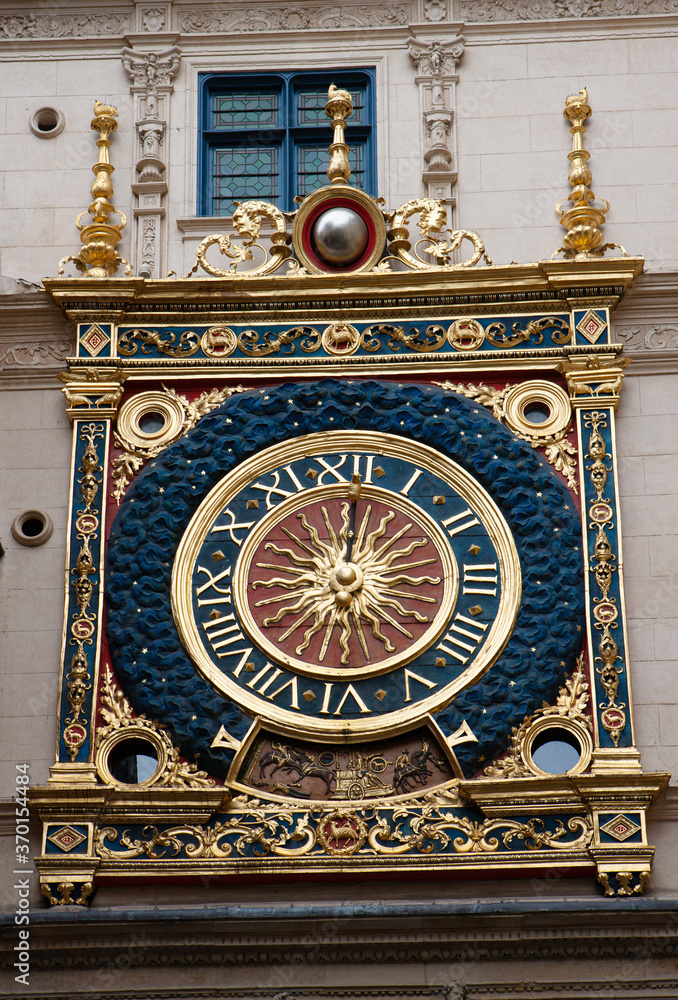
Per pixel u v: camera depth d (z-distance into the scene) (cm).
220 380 3369
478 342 3369
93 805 2992
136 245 3525
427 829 2980
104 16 3725
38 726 3120
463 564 3195
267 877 2966
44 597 3219
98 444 3306
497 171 3547
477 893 2961
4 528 3272
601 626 3125
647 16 3656
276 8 3719
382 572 3200
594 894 2953
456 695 3089
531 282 3375
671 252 3469
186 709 3086
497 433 3284
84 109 3644
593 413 3294
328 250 3422
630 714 3055
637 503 3247
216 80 3691
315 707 3097
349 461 3294
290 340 3388
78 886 2953
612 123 3575
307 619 3169
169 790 2995
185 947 2875
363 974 2873
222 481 3275
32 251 3522
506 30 3666
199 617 3177
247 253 3419
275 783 3058
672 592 3175
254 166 3656
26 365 3400
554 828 2975
